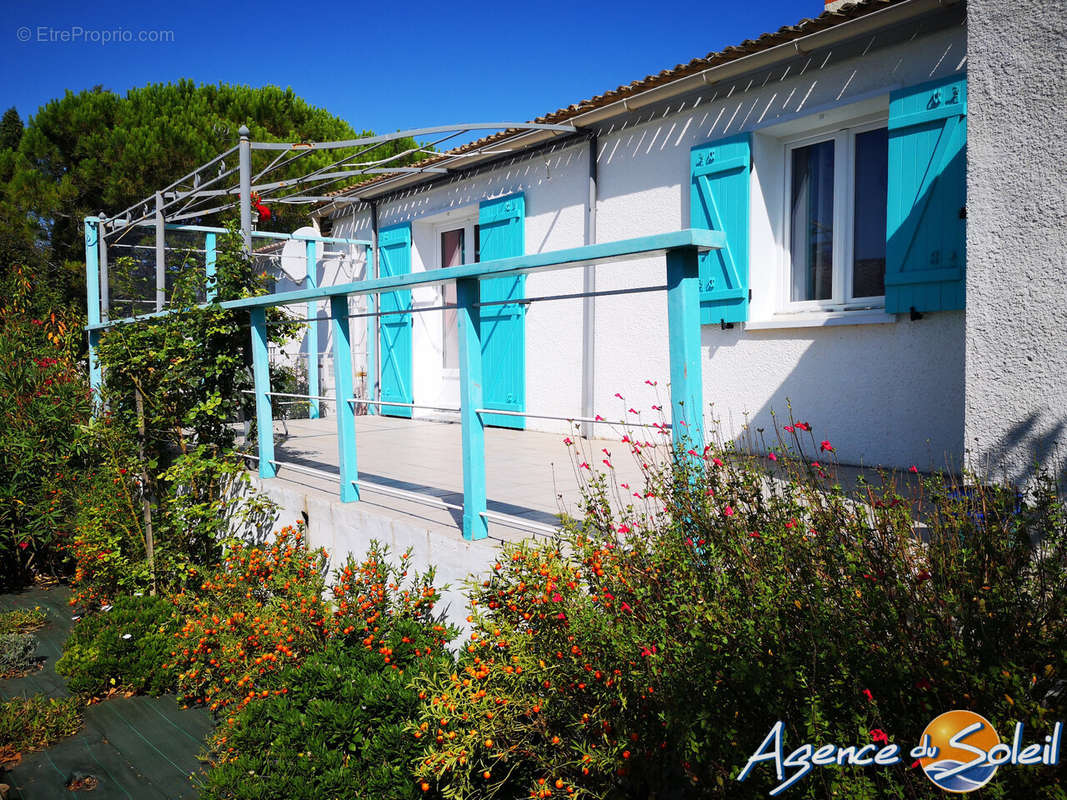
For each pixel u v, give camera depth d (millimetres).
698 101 6332
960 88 4727
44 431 7199
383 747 2953
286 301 5133
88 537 5906
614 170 7180
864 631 1883
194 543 5883
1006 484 2488
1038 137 2859
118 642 4648
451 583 3746
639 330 6969
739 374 6137
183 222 13602
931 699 1744
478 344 3691
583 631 2449
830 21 5074
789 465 2789
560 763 2584
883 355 5238
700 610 2094
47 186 15094
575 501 4504
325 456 6828
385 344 10656
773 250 6195
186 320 6062
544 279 7949
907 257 5027
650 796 2289
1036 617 1826
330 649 3662
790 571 2162
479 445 3701
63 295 14539
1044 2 2826
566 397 7770
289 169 15164
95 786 3533
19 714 4074
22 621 5723
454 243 10164
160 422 5969
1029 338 2902
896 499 2258
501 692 2701
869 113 5477
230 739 3383
